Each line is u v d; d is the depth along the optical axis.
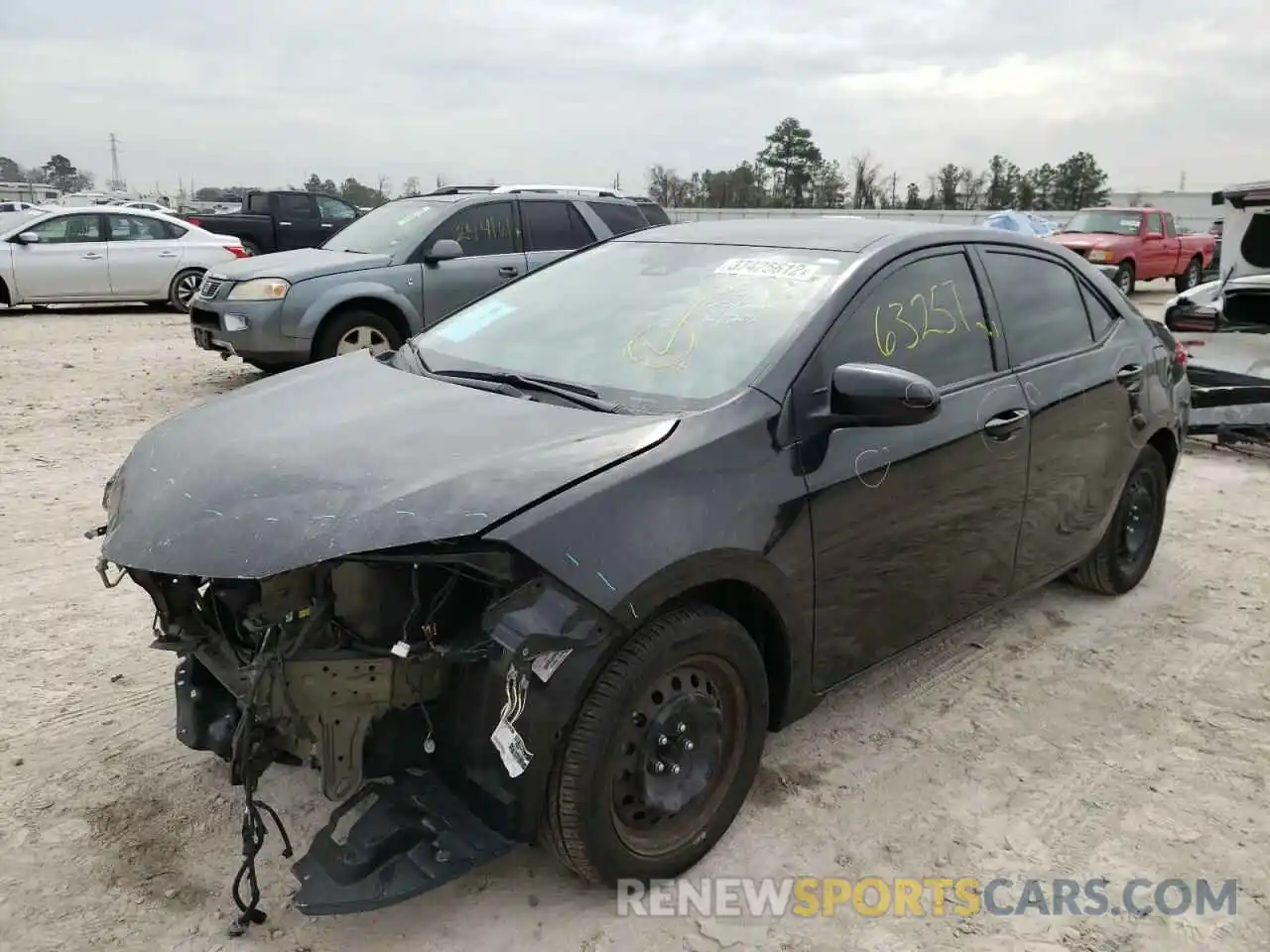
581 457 2.59
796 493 2.88
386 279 8.74
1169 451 4.99
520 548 2.33
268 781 3.18
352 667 2.42
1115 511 4.62
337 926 2.62
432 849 2.43
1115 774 3.42
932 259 3.61
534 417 2.90
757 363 3.03
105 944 2.53
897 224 3.82
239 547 2.37
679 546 2.54
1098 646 4.41
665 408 2.96
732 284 3.46
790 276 3.39
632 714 2.54
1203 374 7.70
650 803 2.66
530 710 2.36
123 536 2.54
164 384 9.66
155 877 2.77
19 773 3.22
